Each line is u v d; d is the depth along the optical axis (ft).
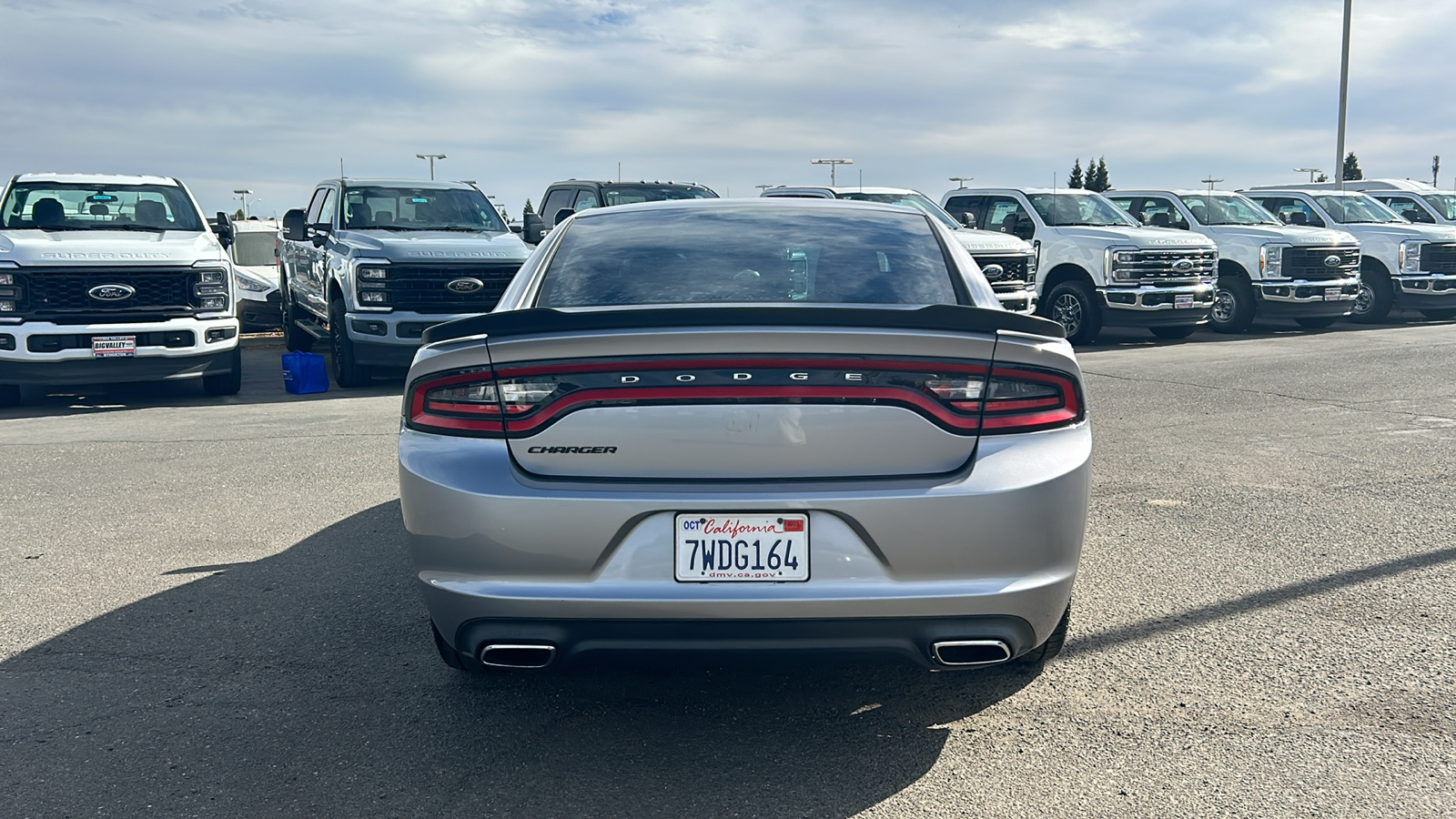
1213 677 11.55
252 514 19.06
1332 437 24.77
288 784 9.50
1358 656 12.06
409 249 35.96
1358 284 53.57
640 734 10.41
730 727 10.54
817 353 9.18
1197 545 16.37
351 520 18.58
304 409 32.45
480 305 36.45
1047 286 49.39
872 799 9.14
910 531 9.06
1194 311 47.73
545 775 9.62
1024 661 11.71
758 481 9.21
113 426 29.43
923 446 9.27
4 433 28.37
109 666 12.22
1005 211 51.24
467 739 10.35
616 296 11.20
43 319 32.42
